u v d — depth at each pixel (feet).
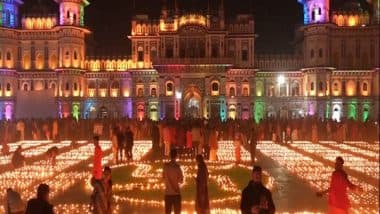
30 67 284.41
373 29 276.82
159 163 112.47
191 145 125.80
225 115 276.82
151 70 281.54
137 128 186.50
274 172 99.09
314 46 274.98
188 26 273.95
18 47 285.23
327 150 146.30
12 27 281.74
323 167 106.32
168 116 277.64
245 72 280.10
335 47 279.90
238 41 281.33
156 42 284.20
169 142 126.62
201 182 53.11
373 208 65.26
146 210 62.80
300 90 282.56
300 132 191.83
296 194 75.31
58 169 102.94
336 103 279.08
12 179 89.66
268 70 283.18
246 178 89.92
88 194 75.05
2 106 277.03
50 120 191.83
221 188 79.20
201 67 274.77
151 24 284.00
